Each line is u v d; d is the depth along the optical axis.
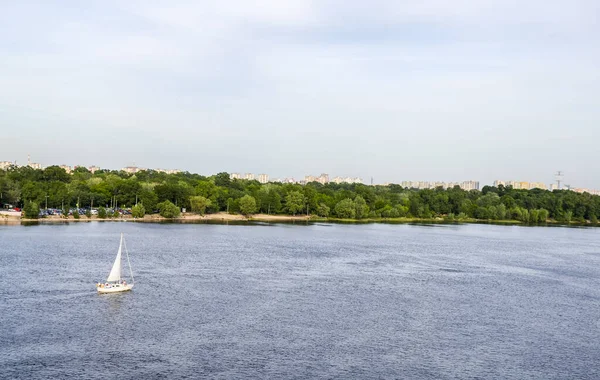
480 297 136.12
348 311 118.25
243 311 115.38
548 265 195.75
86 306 115.75
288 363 87.00
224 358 88.25
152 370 82.75
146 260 175.62
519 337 104.31
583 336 106.38
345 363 87.88
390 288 143.38
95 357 87.12
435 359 91.12
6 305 113.94
